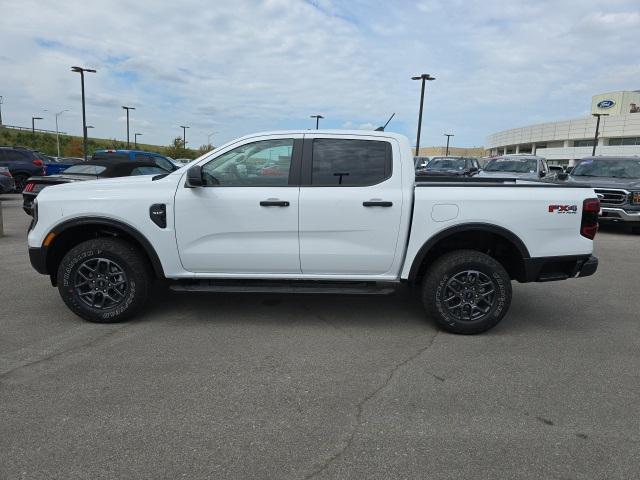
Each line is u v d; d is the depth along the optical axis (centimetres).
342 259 459
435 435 295
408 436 294
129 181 476
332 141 461
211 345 429
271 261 462
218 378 366
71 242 498
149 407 322
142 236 459
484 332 470
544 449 282
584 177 1206
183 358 400
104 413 313
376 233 454
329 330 472
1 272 673
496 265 450
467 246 493
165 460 268
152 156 1617
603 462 271
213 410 320
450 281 455
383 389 353
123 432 293
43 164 2017
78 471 257
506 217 448
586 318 522
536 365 397
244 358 403
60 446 278
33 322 478
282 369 383
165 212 456
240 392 345
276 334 459
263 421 308
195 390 346
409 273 461
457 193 448
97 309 471
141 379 362
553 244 455
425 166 2252
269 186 457
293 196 450
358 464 267
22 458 267
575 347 438
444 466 266
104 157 1513
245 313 519
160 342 434
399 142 463
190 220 456
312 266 463
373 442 287
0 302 539
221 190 455
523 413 322
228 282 486
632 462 271
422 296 468
